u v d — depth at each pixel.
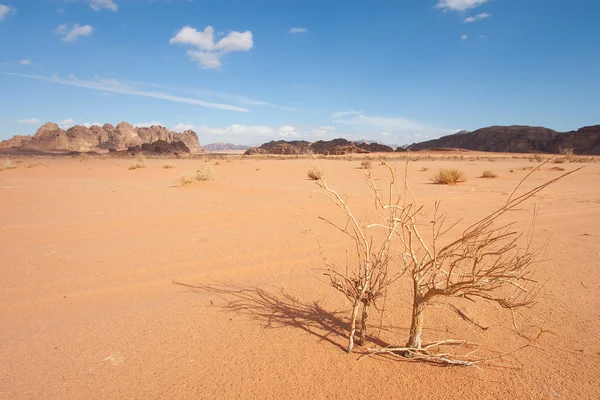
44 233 7.85
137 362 3.02
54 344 3.36
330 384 2.65
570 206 10.38
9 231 8.02
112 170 32.38
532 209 9.91
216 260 5.77
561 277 4.63
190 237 7.33
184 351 3.15
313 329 3.46
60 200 12.78
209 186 17.20
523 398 2.46
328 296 4.24
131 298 4.41
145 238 7.33
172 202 12.13
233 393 2.59
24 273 5.32
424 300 2.85
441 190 15.05
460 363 2.75
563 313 3.65
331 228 7.87
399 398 2.49
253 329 3.50
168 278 5.04
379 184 17.86
